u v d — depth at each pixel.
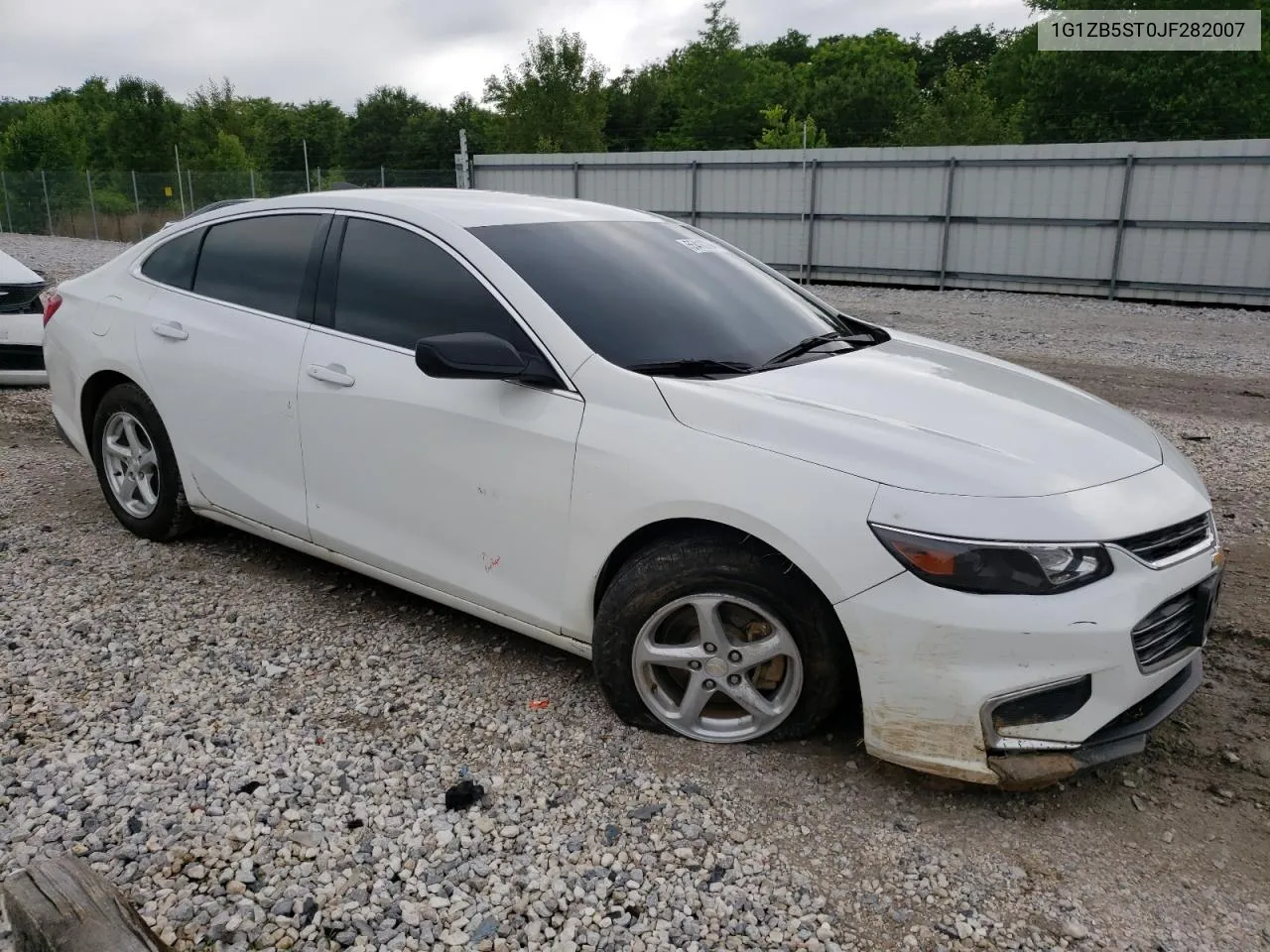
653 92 67.62
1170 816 2.75
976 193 18.25
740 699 2.93
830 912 2.36
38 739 2.98
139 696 3.23
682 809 2.71
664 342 3.22
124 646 3.59
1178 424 7.79
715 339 3.33
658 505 2.84
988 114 40.22
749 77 58.47
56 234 34.97
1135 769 2.98
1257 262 15.98
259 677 3.40
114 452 4.59
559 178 22.47
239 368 3.89
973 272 18.67
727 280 3.84
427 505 3.40
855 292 18.69
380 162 66.31
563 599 3.13
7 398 7.87
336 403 3.57
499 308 3.27
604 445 2.94
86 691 3.27
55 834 2.55
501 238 3.46
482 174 23.38
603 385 3.02
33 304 8.03
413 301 3.48
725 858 2.53
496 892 2.39
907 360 3.56
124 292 4.48
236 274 4.09
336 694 3.30
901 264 19.33
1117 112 39.19
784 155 19.86
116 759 2.89
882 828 2.66
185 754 2.92
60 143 47.06
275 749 2.96
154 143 47.62
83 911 1.70
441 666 3.50
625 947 2.23
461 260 3.40
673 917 2.32
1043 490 2.61
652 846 2.56
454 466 3.28
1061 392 3.50
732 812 2.71
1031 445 2.82
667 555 2.89
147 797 2.71
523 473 3.11
